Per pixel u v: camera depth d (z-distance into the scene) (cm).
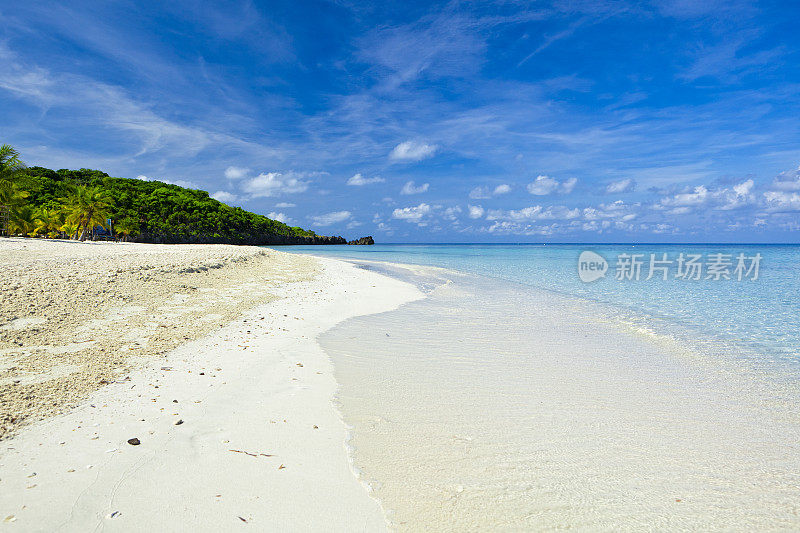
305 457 464
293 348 883
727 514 387
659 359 866
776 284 2309
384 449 490
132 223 8375
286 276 2020
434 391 675
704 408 621
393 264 3684
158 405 570
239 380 680
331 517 368
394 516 375
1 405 528
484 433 536
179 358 762
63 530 331
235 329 992
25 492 374
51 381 613
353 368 779
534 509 390
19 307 891
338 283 1992
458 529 361
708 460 479
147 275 1352
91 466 419
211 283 1511
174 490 390
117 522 344
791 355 902
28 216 4228
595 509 391
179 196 10281
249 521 356
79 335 821
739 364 835
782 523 375
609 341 1010
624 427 558
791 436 537
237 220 11325
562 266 3675
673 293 1908
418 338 1015
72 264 1410
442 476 439
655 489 423
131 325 920
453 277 2602
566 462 471
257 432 515
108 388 612
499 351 912
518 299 1677
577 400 647
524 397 656
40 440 462
